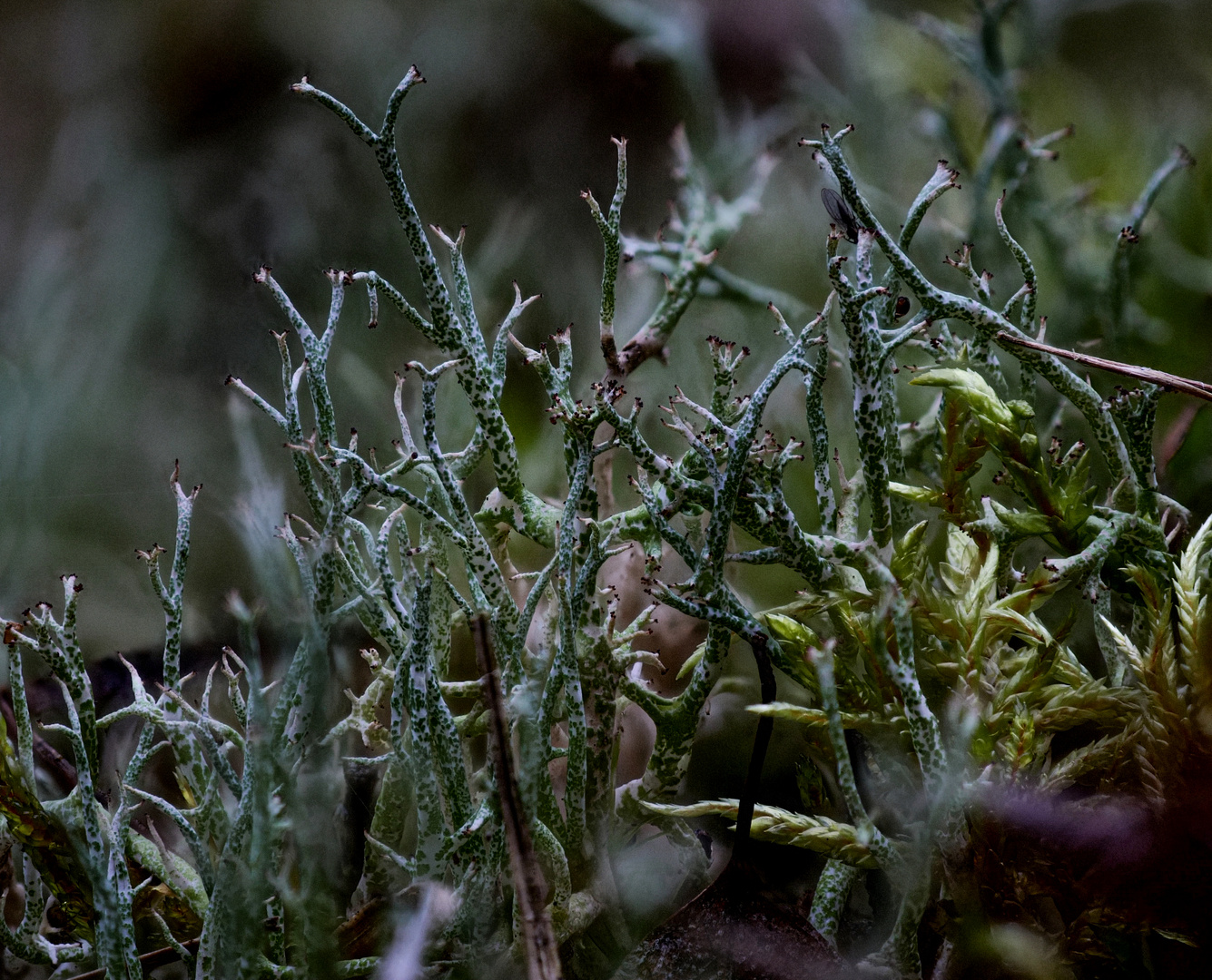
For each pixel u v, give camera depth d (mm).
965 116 319
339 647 250
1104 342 275
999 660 239
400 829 238
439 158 317
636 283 288
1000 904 232
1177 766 231
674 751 238
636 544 254
